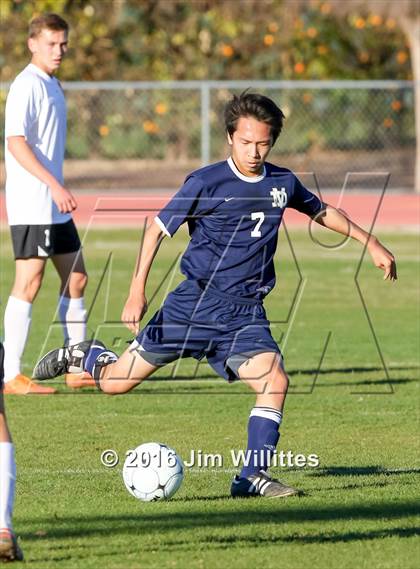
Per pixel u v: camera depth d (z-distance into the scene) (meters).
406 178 101.44
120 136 101.38
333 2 93.19
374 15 93.88
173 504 20.89
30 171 29.89
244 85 83.44
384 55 106.06
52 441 26.09
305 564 17.44
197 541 18.55
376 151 104.62
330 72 104.94
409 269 57.72
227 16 103.25
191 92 101.44
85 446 25.62
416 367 35.59
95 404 30.20
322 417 28.92
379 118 104.12
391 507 20.58
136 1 102.38
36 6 98.25
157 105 100.81
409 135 104.62
